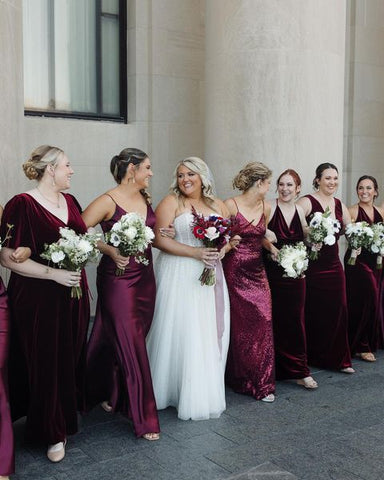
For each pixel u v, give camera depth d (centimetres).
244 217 479
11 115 440
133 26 723
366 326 607
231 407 466
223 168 601
